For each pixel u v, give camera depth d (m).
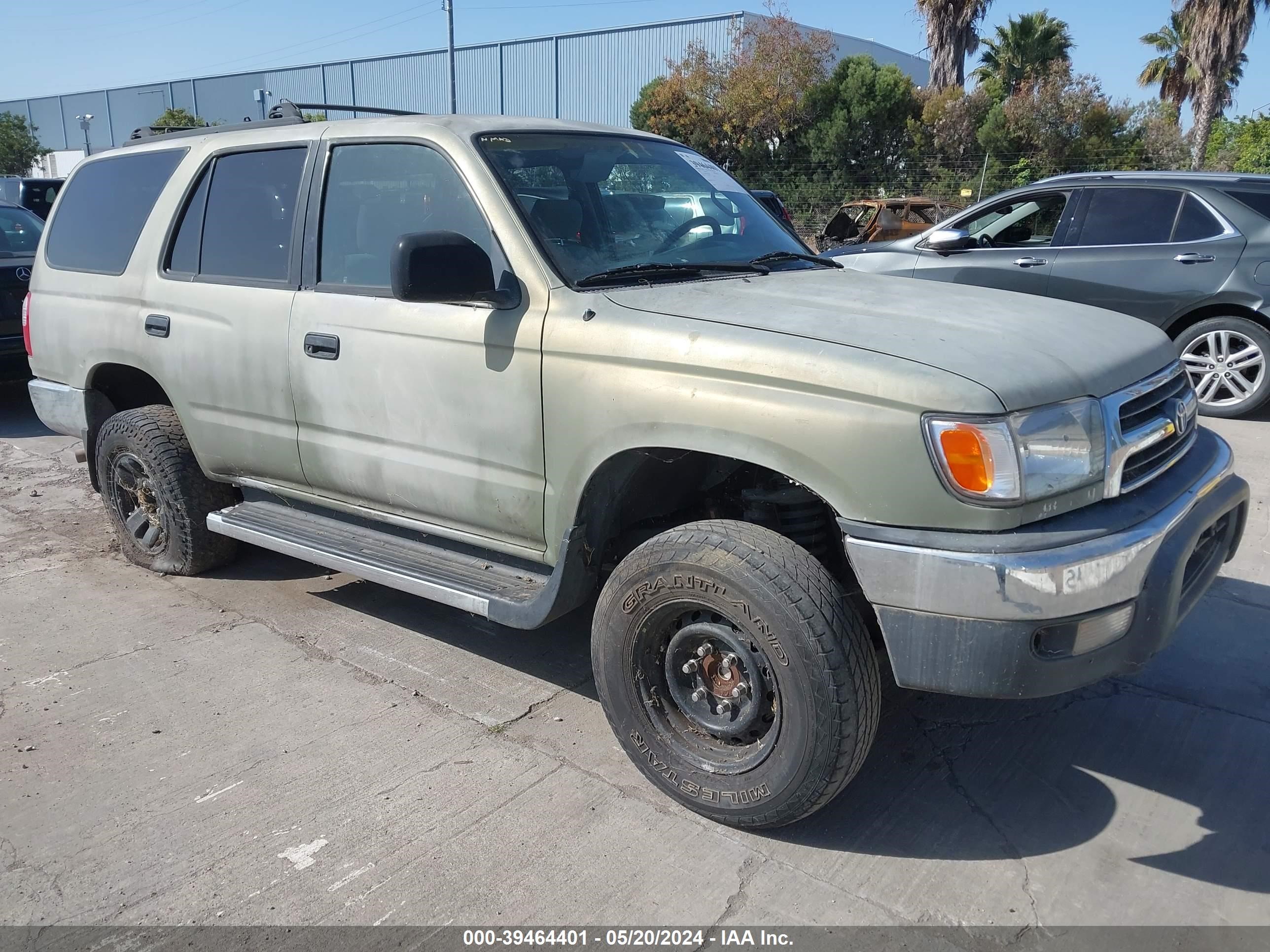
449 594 3.29
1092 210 7.71
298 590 4.55
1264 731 3.33
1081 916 2.48
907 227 16.73
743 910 2.49
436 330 3.22
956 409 2.34
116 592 4.54
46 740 3.28
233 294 3.89
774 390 2.55
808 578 2.52
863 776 3.08
